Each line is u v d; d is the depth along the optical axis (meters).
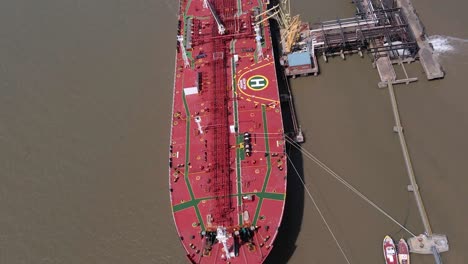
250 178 60.94
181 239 56.50
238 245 55.47
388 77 77.06
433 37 82.19
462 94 74.25
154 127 76.56
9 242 65.25
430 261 58.81
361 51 82.06
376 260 59.56
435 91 75.38
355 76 79.44
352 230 62.22
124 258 62.94
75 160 73.69
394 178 66.50
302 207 64.88
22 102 82.50
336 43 81.19
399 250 59.44
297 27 80.06
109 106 80.25
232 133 65.75
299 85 79.44
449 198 63.44
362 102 75.81
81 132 77.19
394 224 62.19
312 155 70.12
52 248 64.44
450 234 60.34
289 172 68.50
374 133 71.69
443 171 66.12
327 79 79.62
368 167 68.00
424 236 60.19
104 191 69.62
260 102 68.88
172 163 63.66
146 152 73.62
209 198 59.56
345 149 70.31
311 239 61.78
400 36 80.75
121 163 72.69
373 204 64.31
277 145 63.75
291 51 81.94
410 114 73.12
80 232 65.69
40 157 74.56
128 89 82.38
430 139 69.75
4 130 78.56
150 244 63.81
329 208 64.44
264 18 81.75
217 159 63.00
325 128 73.19
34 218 67.56
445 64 78.12
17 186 71.25
